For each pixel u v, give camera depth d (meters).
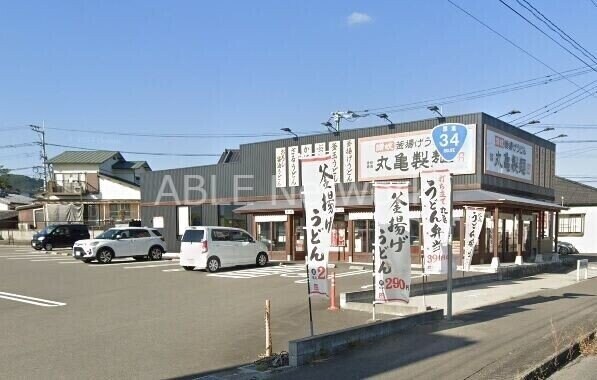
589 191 39.47
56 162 46.00
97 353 7.28
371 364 6.54
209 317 10.04
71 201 44.31
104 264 21.84
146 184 32.59
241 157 28.34
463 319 9.78
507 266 19.72
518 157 23.98
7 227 49.59
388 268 9.09
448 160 21.28
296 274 18.05
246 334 8.53
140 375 6.26
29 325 9.23
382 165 22.97
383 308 10.73
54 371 6.41
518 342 7.78
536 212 26.58
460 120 21.12
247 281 16.05
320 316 10.19
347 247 23.80
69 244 32.78
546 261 23.80
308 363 6.64
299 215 24.88
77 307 11.18
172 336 8.37
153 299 12.36
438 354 7.04
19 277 16.98
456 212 20.23
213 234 19.06
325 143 24.77
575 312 10.76
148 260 23.94
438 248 10.19
